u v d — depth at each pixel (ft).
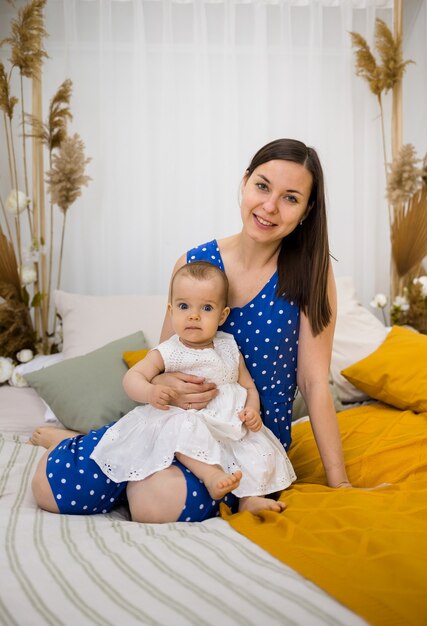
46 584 4.28
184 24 11.79
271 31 11.97
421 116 13.08
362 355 10.03
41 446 7.91
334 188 12.33
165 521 5.73
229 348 6.44
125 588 4.18
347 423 8.24
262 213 6.15
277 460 6.23
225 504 5.91
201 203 12.02
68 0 11.45
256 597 4.02
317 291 6.57
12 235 12.16
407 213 12.14
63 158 11.05
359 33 12.33
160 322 10.29
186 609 3.88
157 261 12.14
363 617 3.82
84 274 12.03
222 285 6.23
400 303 12.10
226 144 11.94
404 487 6.15
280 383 6.82
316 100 12.02
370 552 4.62
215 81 11.97
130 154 11.93
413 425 7.85
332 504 5.64
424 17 12.82
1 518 5.61
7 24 11.87
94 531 5.37
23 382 10.34
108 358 9.11
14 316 11.31
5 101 11.13
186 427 5.75
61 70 11.70
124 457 5.94
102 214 11.96
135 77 11.71
